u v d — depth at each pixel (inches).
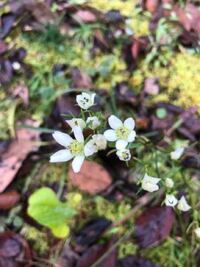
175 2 5.1
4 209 4.1
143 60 4.8
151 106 4.5
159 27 5.0
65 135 3.2
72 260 3.9
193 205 4.0
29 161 4.2
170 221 4.0
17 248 3.9
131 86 4.7
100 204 4.1
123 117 4.5
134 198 4.1
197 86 4.7
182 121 4.4
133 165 4.1
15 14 5.0
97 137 3.2
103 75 4.7
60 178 4.2
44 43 4.9
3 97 4.6
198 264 3.9
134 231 4.0
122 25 5.0
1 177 4.1
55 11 5.0
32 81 4.7
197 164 4.2
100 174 4.2
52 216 3.9
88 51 4.8
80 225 4.0
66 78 4.7
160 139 4.3
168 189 3.4
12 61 4.8
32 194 4.0
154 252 4.0
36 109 4.5
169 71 4.8
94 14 5.0
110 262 3.9
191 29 5.0
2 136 4.3
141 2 5.1
